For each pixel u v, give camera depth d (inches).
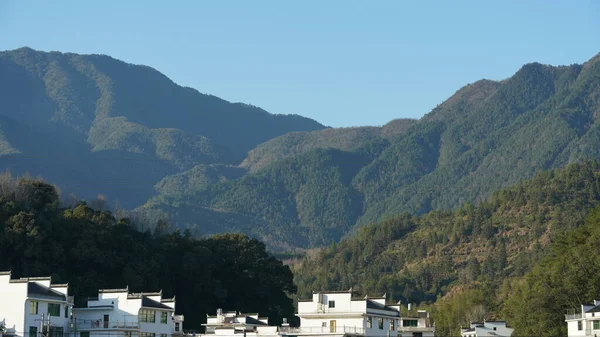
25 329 6023.6
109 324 6619.1
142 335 6663.4
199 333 7755.9
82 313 6648.6
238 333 7273.6
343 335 6766.7
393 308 7278.5
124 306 6638.8
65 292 6466.5
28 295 6058.1
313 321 6988.2
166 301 7027.6
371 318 6983.3
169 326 6953.7
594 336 7062.0
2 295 6102.4
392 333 7180.1
